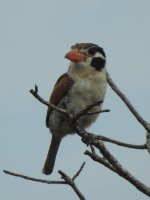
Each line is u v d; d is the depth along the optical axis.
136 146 7.27
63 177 6.86
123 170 7.02
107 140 7.29
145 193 6.87
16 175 7.05
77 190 6.83
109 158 7.14
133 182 6.91
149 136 7.44
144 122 7.64
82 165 6.98
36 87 6.83
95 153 7.14
